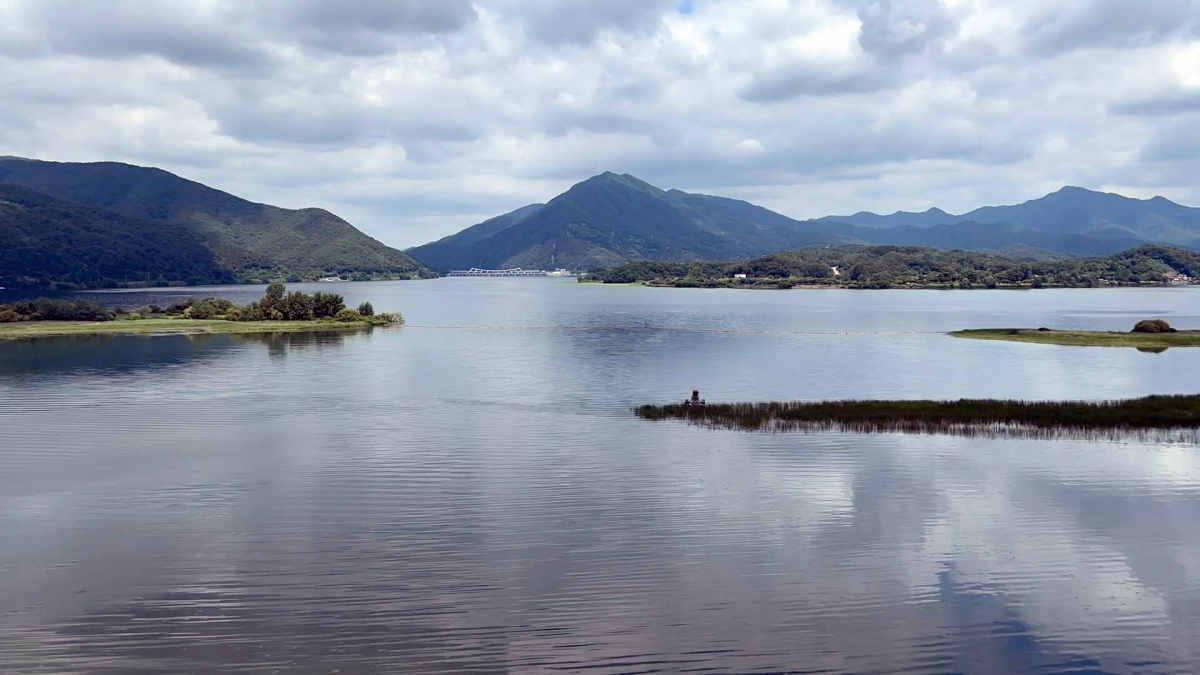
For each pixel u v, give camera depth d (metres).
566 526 31.88
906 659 22.27
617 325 148.12
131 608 24.88
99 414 55.62
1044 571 27.91
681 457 42.69
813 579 27.11
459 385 71.31
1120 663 22.19
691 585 26.55
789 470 40.06
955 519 32.94
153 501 35.03
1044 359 91.75
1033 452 43.59
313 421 53.28
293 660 21.97
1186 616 24.77
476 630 23.56
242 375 76.88
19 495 35.91
